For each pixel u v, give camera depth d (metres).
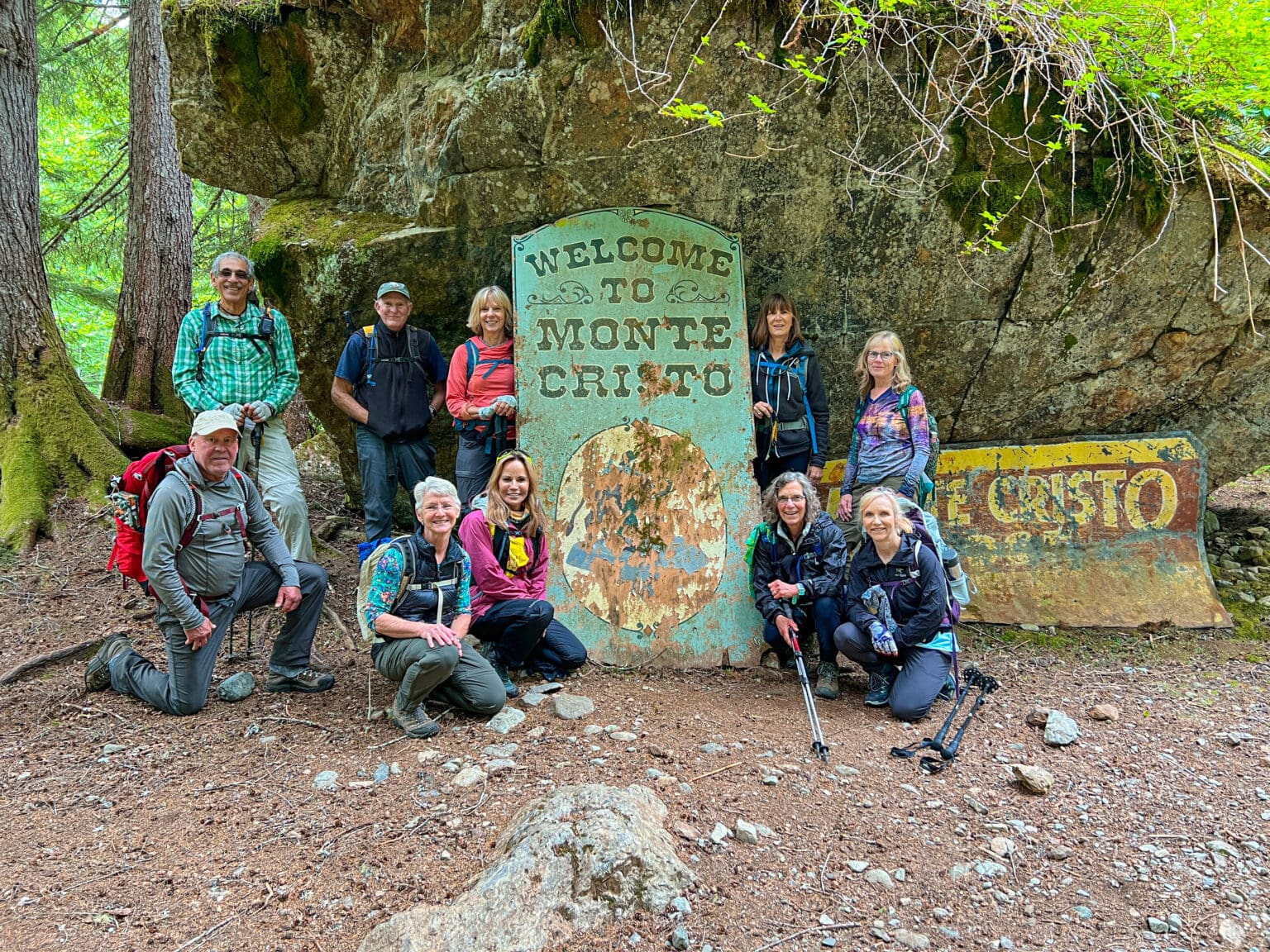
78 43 8.96
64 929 2.30
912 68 4.20
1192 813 3.01
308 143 5.29
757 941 2.29
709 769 3.12
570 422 4.53
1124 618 4.95
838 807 2.93
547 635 4.05
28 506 5.32
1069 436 5.33
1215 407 5.27
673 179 4.51
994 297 4.81
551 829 2.46
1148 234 4.60
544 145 4.41
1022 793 3.10
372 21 4.96
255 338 4.34
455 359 4.55
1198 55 4.33
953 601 3.76
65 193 10.51
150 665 3.71
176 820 2.81
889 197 4.55
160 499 3.33
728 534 4.48
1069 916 2.48
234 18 4.88
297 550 4.37
